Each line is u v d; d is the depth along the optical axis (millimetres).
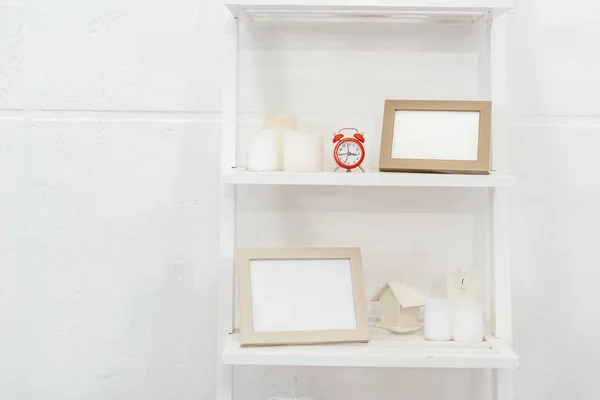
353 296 1053
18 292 1183
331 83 1180
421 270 1178
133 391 1184
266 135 1041
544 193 1183
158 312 1184
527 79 1184
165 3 1184
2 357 1180
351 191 1181
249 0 1003
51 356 1182
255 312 1021
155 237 1184
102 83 1185
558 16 1183
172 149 1184
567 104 1182
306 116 1181
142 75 1184
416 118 1054
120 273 1184
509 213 1183
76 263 1185
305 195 1182
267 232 1182
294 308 1032
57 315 1183
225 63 1072
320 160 1049
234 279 1090
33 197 1184
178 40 1184
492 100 1082
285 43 1178
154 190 1185
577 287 1181
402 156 1038
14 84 1184
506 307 1064
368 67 1179
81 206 1185
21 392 1180
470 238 1178
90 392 1184
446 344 1021
